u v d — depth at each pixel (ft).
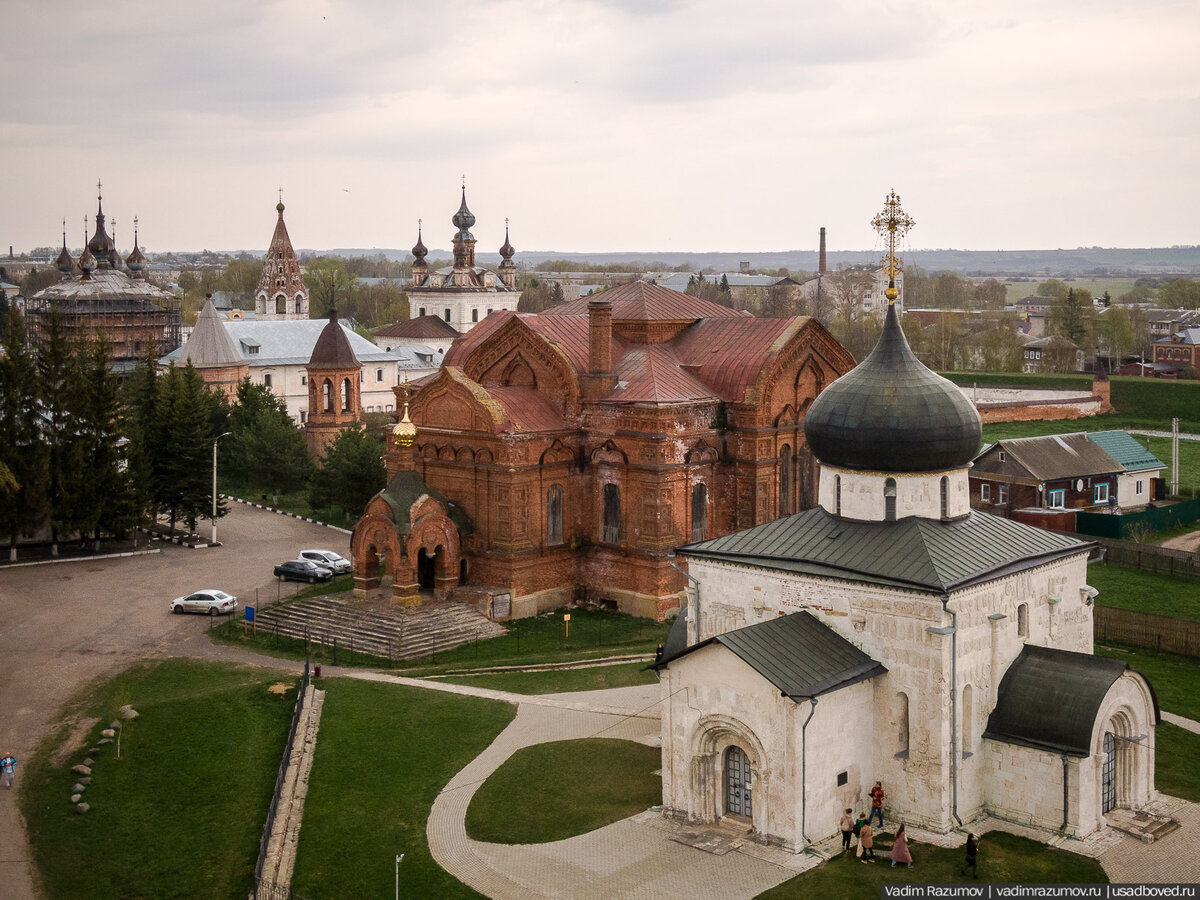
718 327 258.16
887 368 153.58
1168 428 451.53
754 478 241.55
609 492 240.73
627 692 186.39
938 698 135.74
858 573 142.20
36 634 222.48
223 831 144.15
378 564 236.43
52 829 144.97
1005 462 314.14
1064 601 155.63
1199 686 189.88
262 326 514.27
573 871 130.41
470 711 177.58
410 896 127.24
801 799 131.44
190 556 287.28
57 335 285.02
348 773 157.17
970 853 126.62
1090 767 135.33
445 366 243.60
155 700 184.55
